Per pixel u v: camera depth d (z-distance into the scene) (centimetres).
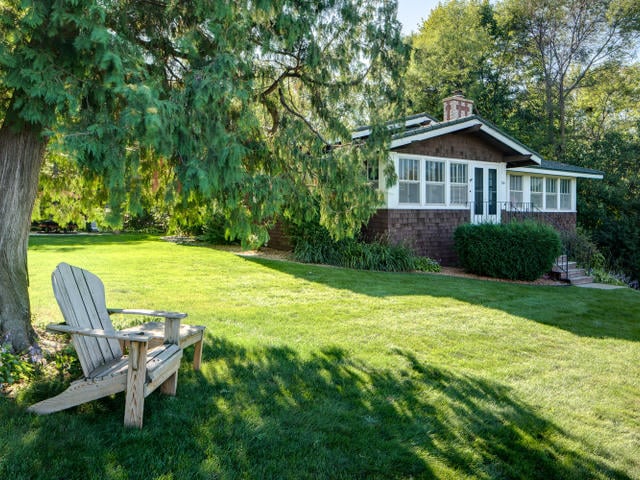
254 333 557
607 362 528
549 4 2678
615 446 334
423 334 594
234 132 386
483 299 844
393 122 523
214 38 359
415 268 1195
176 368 355
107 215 343
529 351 555
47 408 304
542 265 1143
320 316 659
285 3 401
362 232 1294
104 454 266
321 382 408
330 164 497
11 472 242
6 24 291
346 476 268
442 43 2830
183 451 277
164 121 296
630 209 2119
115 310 376
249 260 1187
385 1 488
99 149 288
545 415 378
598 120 2923
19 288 406
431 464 289
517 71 3014
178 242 1662
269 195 409
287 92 543
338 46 485
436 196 1330
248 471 264
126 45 307
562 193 1812
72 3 270
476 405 384
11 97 386
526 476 287
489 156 1455
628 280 1688
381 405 370
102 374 311
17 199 397
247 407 346
